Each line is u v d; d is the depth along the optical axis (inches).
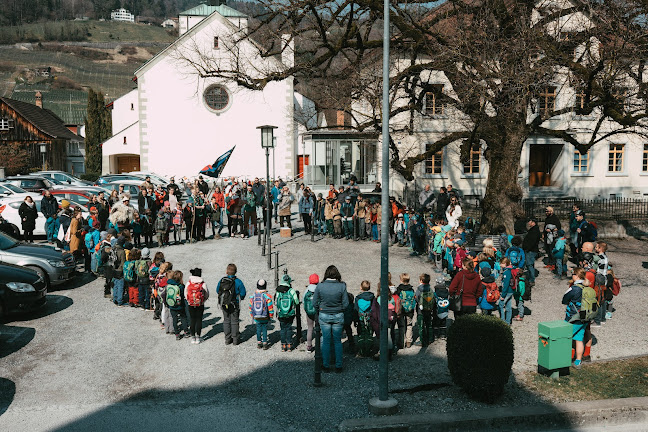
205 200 861.8
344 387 356.8
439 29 746.2
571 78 698.2
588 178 1274.6
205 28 1446.9
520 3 692.7
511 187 740.0
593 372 374.9
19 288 474.3
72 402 336.8
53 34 7672.2
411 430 303.3
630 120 630.5
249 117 1502.2
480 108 697.6
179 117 1481.3
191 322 432.5
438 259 659.4
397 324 444.1
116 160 1871.3
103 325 475.8
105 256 554.6
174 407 331.3
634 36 610.2
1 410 325.4
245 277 619.5
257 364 395.5
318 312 379.9
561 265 638.5
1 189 922.7
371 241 842.2
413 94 792.3
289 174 1523.1
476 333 325.4
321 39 729.6
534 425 313.9
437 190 1203.2
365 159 1210.0
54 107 4291.3
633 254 814.5
